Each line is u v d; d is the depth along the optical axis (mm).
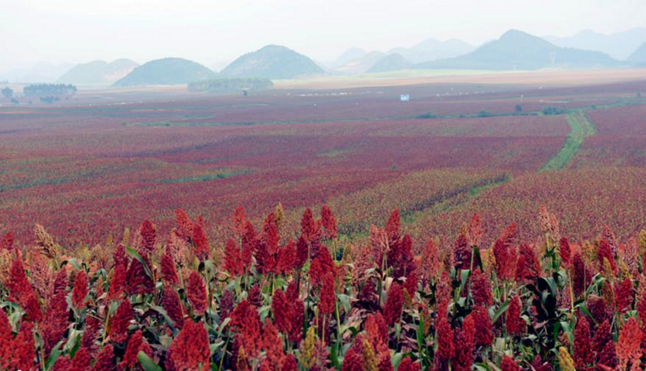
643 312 4926
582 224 38438
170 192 67062
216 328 5629
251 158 100500
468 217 41906
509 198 51375
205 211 53281
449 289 5898
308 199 56438
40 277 5566
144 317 5684
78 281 5273
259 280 6637
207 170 87000
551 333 6234
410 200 52031
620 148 90562
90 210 56875
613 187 54719
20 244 41281
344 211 47781
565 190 54188
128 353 4426
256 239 6109
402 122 154500
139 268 5699
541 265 7176
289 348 4488
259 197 59719
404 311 5984
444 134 124938
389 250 6070
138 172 85562
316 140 122688
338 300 5863
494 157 87812
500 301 6582
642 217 40000
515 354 6422
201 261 6453
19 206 60562
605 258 5824
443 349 4191
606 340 4508
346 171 78938
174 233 6516
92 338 5141
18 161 95438
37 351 5043
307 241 5832
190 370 3771
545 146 96125
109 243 8891
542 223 6996
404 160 89938
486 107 195375
